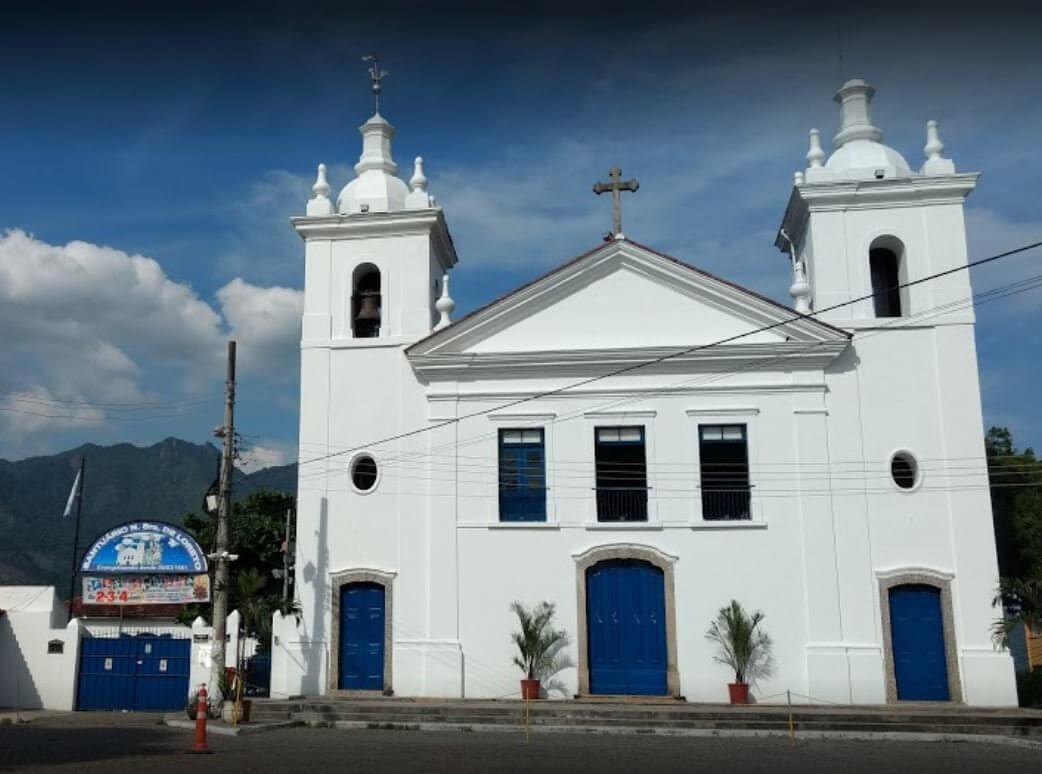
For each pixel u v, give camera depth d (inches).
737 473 904.9
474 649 889.5
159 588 1009.5
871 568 869.8
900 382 901.8
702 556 883.4
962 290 910.4
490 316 938.7
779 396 906.1
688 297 931.3
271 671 909.2
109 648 999.0
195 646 961.5
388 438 939.3
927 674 852.6
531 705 815.1
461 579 903.1
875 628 859.4
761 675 857.5
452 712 789.2
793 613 866.8
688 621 874.1
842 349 898.7
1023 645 1218.6
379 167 1035.9
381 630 909.2
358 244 985.5
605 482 915.4
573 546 897.5
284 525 1393.9
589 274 944.3
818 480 888.3
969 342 901.2
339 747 636.1
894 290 941.8
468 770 534.0
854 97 1000.9
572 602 887.1
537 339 939.3
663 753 624.7
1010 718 746.8
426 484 925.2
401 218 971.3
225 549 832.9
